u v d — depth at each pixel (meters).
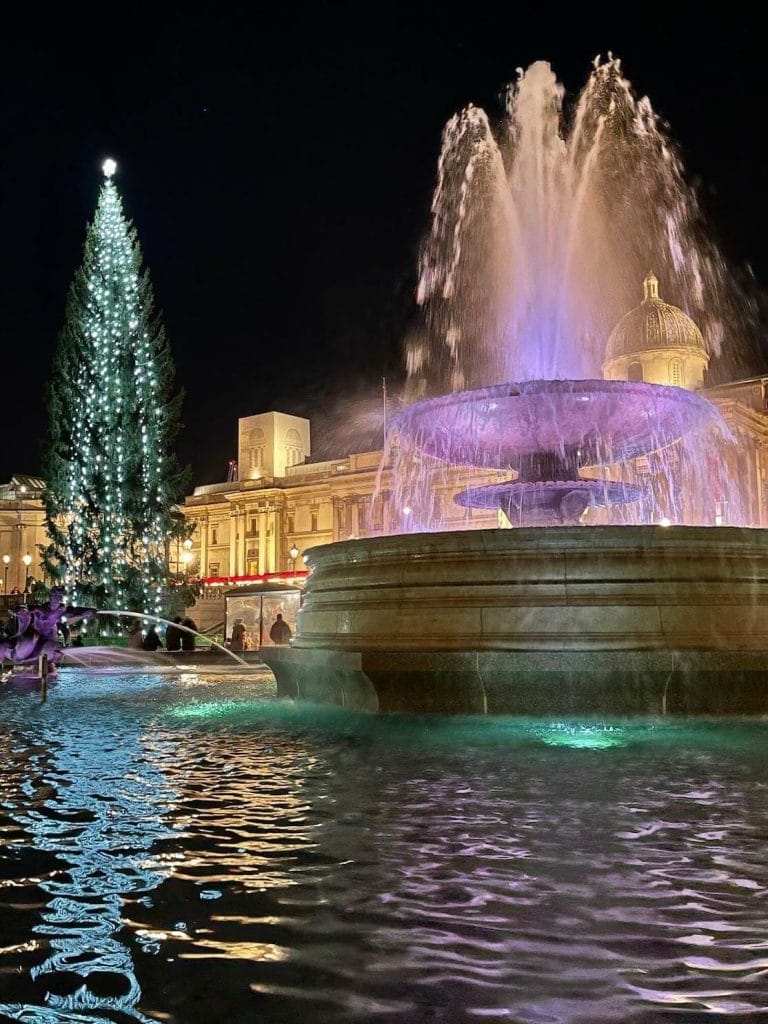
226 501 84.56
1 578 78.38
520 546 7.65
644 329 55.41
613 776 4.96
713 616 7.43
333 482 73.94
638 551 7.54
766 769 5.13
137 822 4.11
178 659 23.75
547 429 11.15
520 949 2.57
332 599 8.77
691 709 6.83
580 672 6.90
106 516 30.34
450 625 7.63
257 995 2.29
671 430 11.72
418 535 8.02
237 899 3.01
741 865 3.35
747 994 2.29
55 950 2.59
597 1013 2.19
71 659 22.45
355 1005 2.23
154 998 2.28
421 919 2.81
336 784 4.89
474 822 4.01
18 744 6.73
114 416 30.97
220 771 5.40
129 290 32.03
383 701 7.49
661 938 2.65
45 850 3.63
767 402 48.94
